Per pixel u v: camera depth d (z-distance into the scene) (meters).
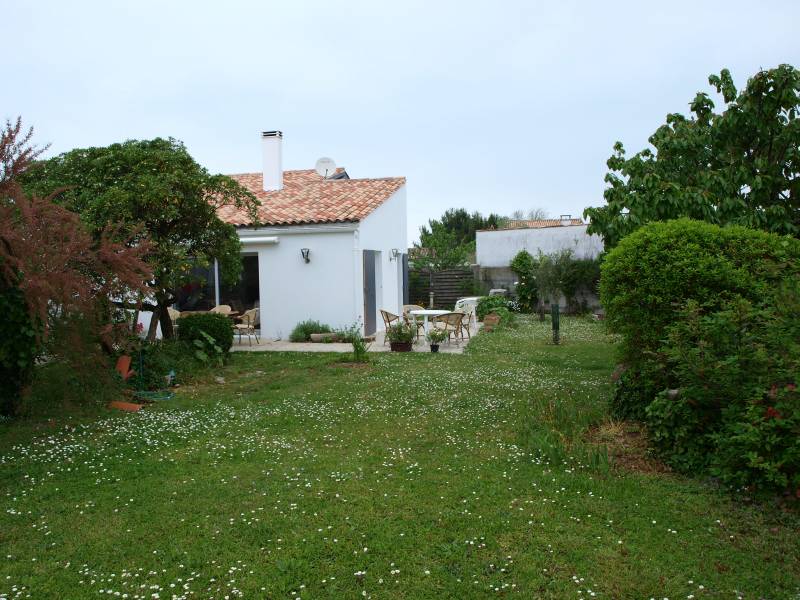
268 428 7.33
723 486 5.00
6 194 6.68
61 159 11.42
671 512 4.64
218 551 4.15
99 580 3.81
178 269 11.17
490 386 9.61
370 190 19.52
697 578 3.71
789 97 9.11
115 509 4.88
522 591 3.61
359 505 4.89
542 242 27.83
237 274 13.37
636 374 6.83
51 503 5.03
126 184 10.66
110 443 6.74
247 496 5.11
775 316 5.18
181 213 11.62
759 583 3.65
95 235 10.20
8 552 4.18
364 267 17.20
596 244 26.92
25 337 7.34
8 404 7.73
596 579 3.72
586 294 24.16
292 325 16.77
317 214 16.81
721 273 6.20
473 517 4.61
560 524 4.48
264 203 18.36
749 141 9.98
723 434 5.20
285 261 16.77
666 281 6.40
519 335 17.22
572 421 6.93
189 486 5.37
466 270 27.00
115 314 8.92
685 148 10.02
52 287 6.60
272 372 11.44
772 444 4.67
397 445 6.57
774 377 4.90
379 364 12.07
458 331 15.59
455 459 6.04
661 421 5.77
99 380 8.58
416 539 4.27
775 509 4.58
